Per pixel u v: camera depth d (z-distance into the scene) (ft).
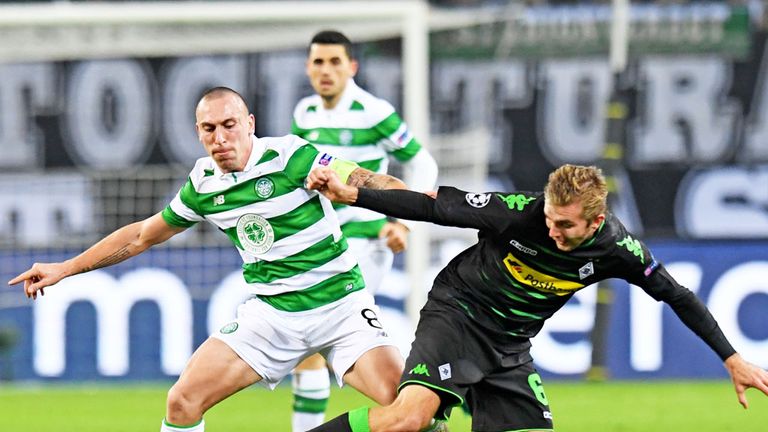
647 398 105.60
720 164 125.18
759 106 125.18
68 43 117.70
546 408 54.24
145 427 90.12
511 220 50.78
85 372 119.34
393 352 54.75
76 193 125.59
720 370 119.85
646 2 125.90
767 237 124.36
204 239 120.47
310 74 71.92
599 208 48.11
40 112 125.59
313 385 67.87
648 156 125.59
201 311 120.06
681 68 125.59
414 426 50.98
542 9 125.49
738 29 125.29
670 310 119.65
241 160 52.65
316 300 54.54
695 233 125.08
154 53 123.24
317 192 53.52
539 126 125.49
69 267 55.11
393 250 68.80
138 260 120.06
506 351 53.98
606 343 118.62
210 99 52.16
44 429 89.20
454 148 122.72
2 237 124.67
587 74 125.39
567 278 51.80
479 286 53.16
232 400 108.17
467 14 125.90
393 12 102.78
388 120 71.46
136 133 126.00
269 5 102.63
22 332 119.75
